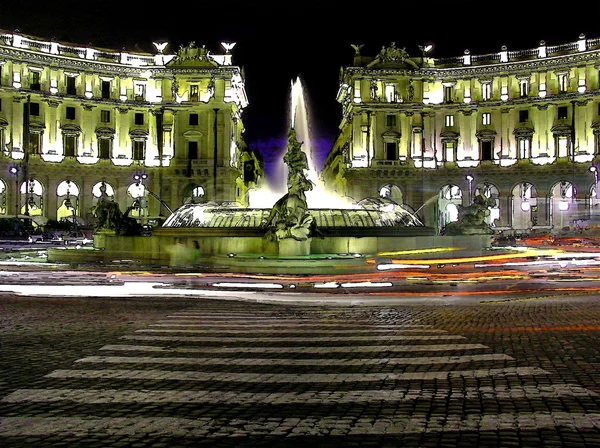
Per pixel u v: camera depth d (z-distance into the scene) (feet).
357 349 44.16
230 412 28.94
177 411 29.07
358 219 150.00
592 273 116.26
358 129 350.64
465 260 133.49
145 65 356.59
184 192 353.51
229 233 139.44
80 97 337.72
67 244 247.09
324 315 62.18
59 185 336.08
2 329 52.39
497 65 348.59
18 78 324.39
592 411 28.76
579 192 329.52
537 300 76.18
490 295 82.38
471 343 46.34
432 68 354.74
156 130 351.46
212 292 84.48
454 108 353.72
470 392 32.32
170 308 67.62
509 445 24.48
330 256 120.57
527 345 45.27
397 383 34.35
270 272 108.88
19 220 291.79
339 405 30.12
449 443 24.77
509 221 345.10
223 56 372.79
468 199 349.00
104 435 25.67
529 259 148.36
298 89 368.27
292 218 118.83
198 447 24.34
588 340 47.11
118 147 347.97
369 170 345.92
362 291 86.53
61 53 337.52
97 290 85.97
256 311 65.41
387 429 26.50
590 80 329.52
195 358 40.96
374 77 353.10
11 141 320.91
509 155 347.77
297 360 40.45
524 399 30.91
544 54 343.87
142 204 347.97
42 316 60.34
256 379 35.27
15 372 36.70
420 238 140.56
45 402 30.42
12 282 96.63
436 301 75.41
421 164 349.20
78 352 42.78
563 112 337.93
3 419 27.73
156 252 137.80
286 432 26.09
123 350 43.52
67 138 337.31
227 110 352.28
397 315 62.39
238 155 401.29
